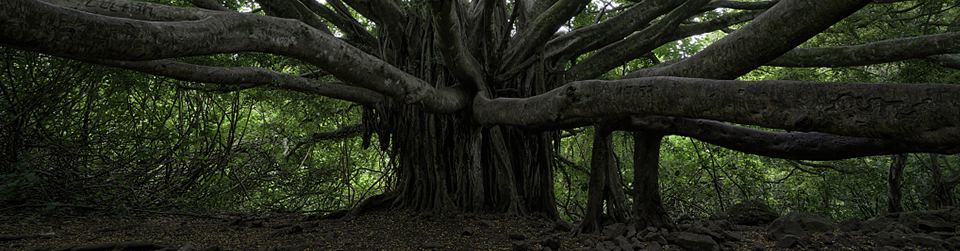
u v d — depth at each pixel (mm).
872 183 12633
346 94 6906
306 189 9891
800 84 2457
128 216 6090
